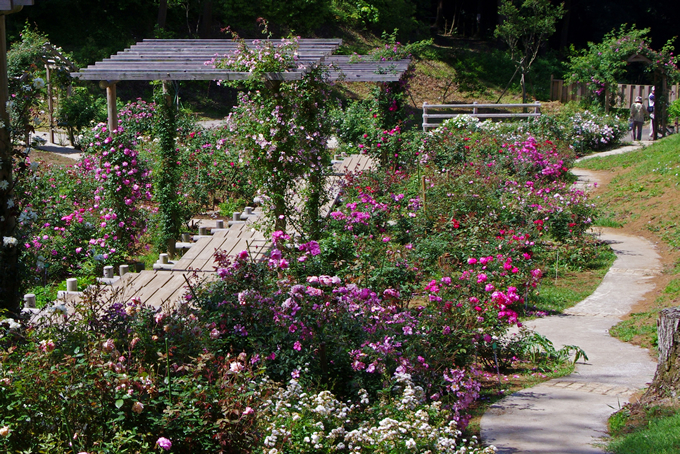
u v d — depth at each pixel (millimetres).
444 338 6113
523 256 9398
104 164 10594
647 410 5480
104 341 4340
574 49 42281
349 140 19938
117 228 10641
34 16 30016
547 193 12625
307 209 10500
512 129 21297
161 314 5191
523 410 5746
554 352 7285
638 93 26734
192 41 11867
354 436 4352
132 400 3596
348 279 7828
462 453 4395
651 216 13797
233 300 6168
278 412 4477
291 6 34531
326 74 10828
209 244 10750
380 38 37625
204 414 3705
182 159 13789
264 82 9805
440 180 12312
